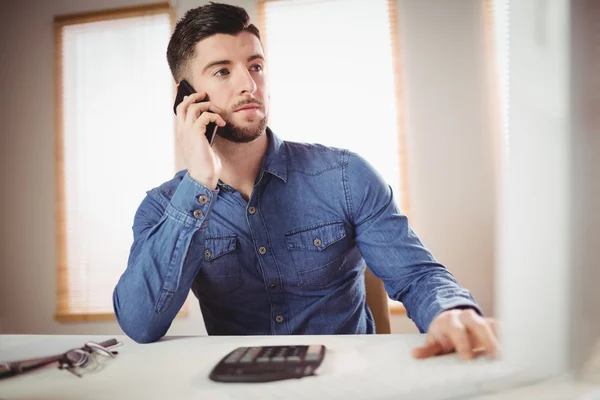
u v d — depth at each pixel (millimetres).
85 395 453
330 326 973
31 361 557
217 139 951
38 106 2611
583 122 310
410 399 378
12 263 2604
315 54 2396
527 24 327
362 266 1049
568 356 336
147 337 725
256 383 447
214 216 987
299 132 2387
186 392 440
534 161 321
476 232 2252
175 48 996
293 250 974
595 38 310
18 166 2617
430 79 2303
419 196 2289
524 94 326
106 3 2586
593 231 319
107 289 2514
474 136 2260
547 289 332
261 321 1002
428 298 727
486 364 439
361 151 2340
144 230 982
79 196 2549
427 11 2312
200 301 1033
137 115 2527
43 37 2627
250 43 938
